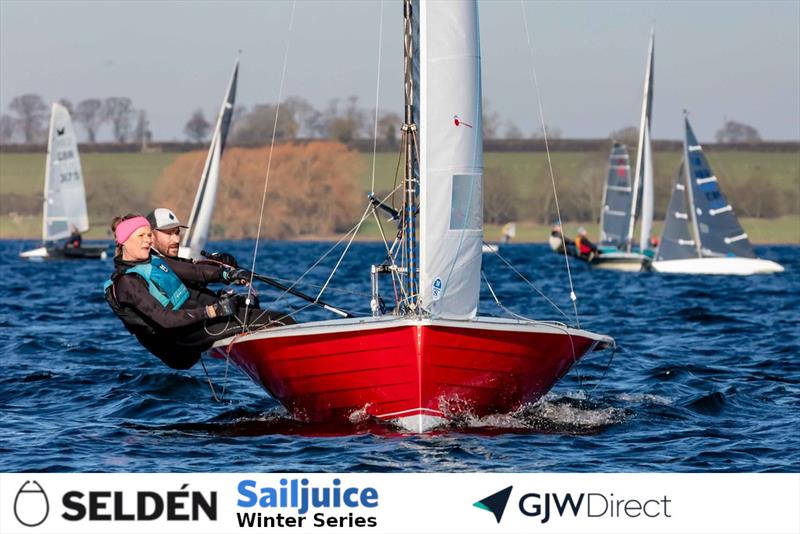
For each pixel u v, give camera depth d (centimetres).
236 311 3400
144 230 3294
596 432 3397
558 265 18762
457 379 3272
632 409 3762
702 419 3609
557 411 3706
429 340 3156
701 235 13812
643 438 3316
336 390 3359
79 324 6788
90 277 13162
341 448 3172
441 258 3244
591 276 13938
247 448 3209
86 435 3397
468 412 3403
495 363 3297
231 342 3412
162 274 3322
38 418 3678
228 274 3491
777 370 4712
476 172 3288
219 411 3819
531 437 3312
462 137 3250
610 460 3045
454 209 3250
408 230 3366
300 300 8819
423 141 3228
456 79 3238
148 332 3353
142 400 3959
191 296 3456
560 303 8775
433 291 3241
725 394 3997
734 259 13725
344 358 3269
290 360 3350
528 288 11306
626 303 8769
